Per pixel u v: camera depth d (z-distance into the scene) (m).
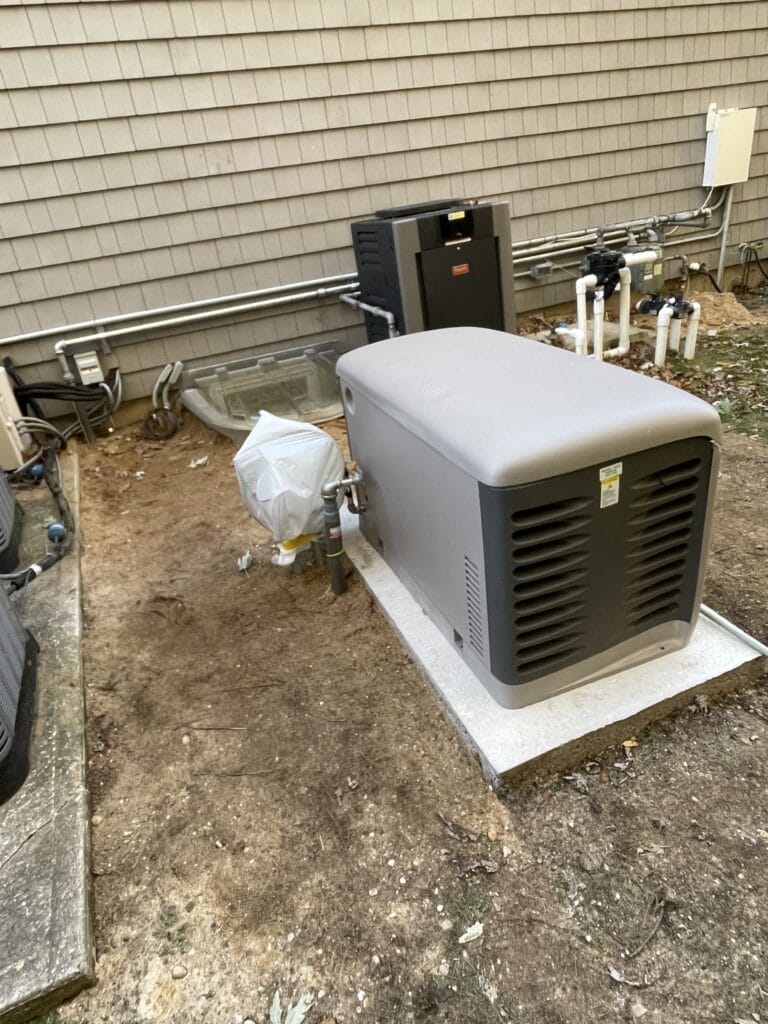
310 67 3.96
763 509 2.64
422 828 1.53
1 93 3.39
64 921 1.33
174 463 3.84
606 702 1.68
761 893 1.31
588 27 4.61
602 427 1.40
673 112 5.20
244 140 3.95
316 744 1.79
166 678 2.11
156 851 1.54
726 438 3.31
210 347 4.32
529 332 5.15
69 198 3.69
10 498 2.92
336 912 1.38
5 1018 1.21
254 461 2.28
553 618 1.57
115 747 1.85
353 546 2.52
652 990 1.19
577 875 1.39
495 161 4.69
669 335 4.56
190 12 3.60
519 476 1.34
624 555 1.57
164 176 3.84
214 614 2.40
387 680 1.98
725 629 1.90
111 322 3.97
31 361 3.92
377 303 4.03
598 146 5.01
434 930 1.32
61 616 2.34
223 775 1.73
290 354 4.41
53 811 1.58
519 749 1.58
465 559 1.62
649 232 5.29
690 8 4.89
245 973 1.29
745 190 5.82
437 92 4.33
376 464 2.15
